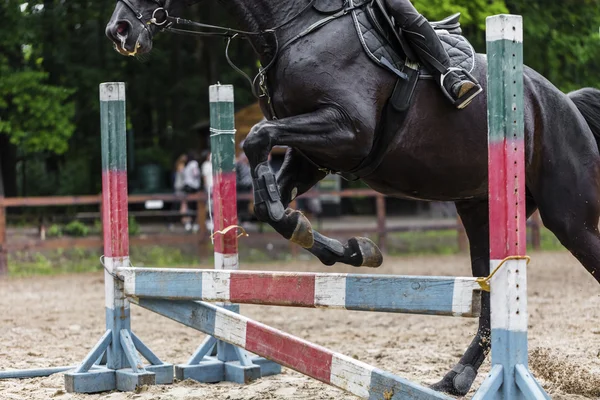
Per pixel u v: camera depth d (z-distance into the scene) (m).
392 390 6.67
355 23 7.75
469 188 8.24
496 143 6.25
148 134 46.59
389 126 7.76
